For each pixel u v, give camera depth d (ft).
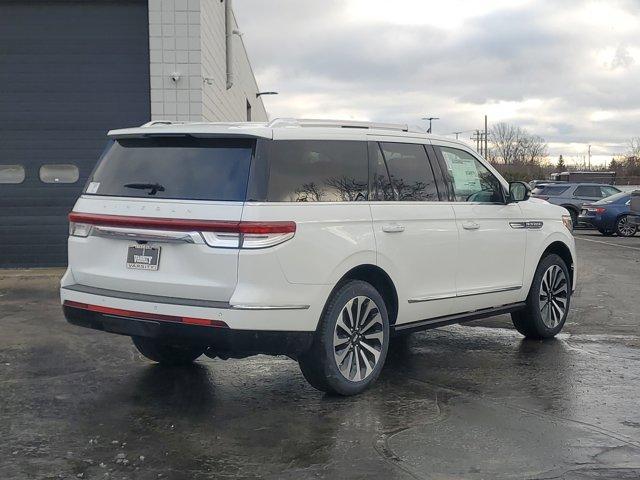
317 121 19.07
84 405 17.84
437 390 19.27
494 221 22.91
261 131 17.03
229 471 13.99
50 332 25.52
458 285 21.65
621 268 46.55
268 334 16.33
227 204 16.33
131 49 40.63
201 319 16.11
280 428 16.31
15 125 40.37
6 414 17.13
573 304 32.71
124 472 13.92
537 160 300.40
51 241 40.88
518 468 14.16
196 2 40.06
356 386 18.45
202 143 17.58
